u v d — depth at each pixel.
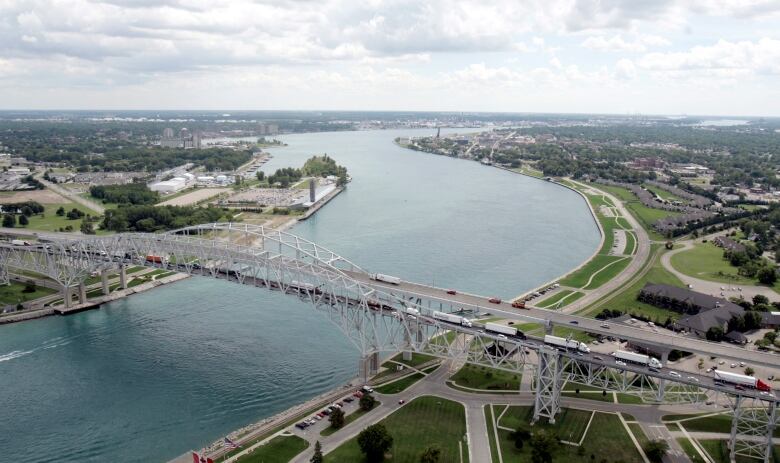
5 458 130.62
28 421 144.75
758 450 125.88
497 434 132.00
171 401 153.75
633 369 132.75
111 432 140.00
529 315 158.00
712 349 141.38
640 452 124.81
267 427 137.00
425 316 156.75
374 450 120.12
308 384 162.00
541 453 119.69
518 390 151.50
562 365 140.88
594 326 152.25
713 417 138.62
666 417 138.88
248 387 160.50
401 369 165.88
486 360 159.12
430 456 118.50
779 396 122.88
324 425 136.38
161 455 131.38
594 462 121.44
